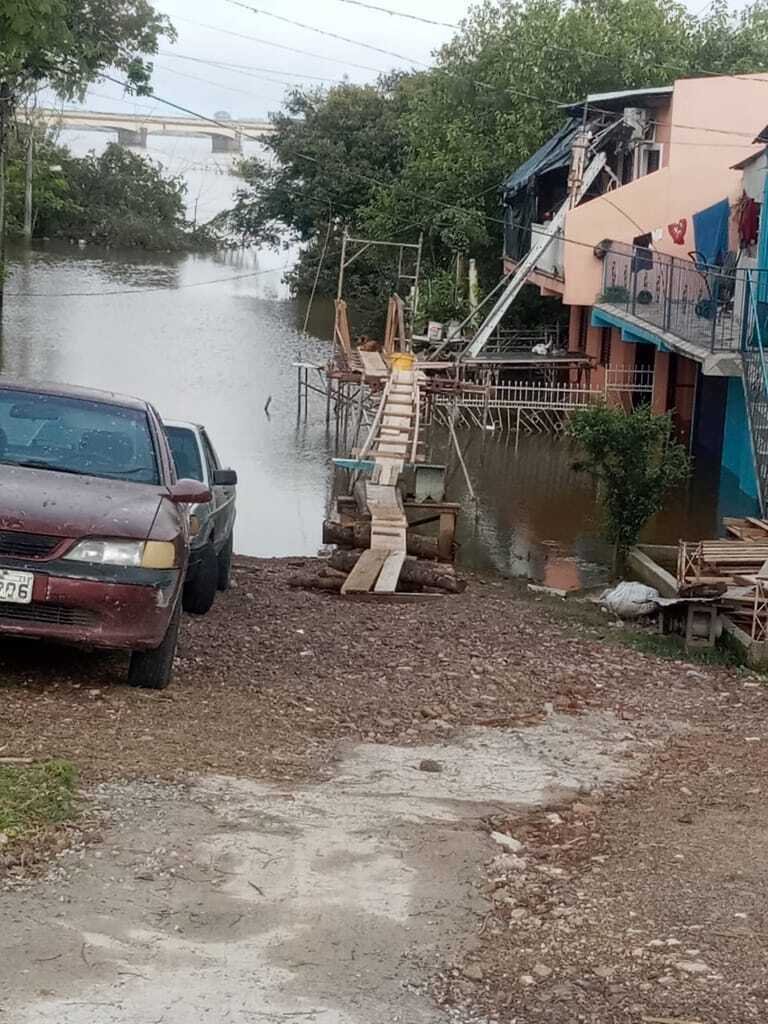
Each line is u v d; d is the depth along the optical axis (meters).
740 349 20.20
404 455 20.94
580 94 40.53
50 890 4.61
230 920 4.52
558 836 5.85
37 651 8.44
